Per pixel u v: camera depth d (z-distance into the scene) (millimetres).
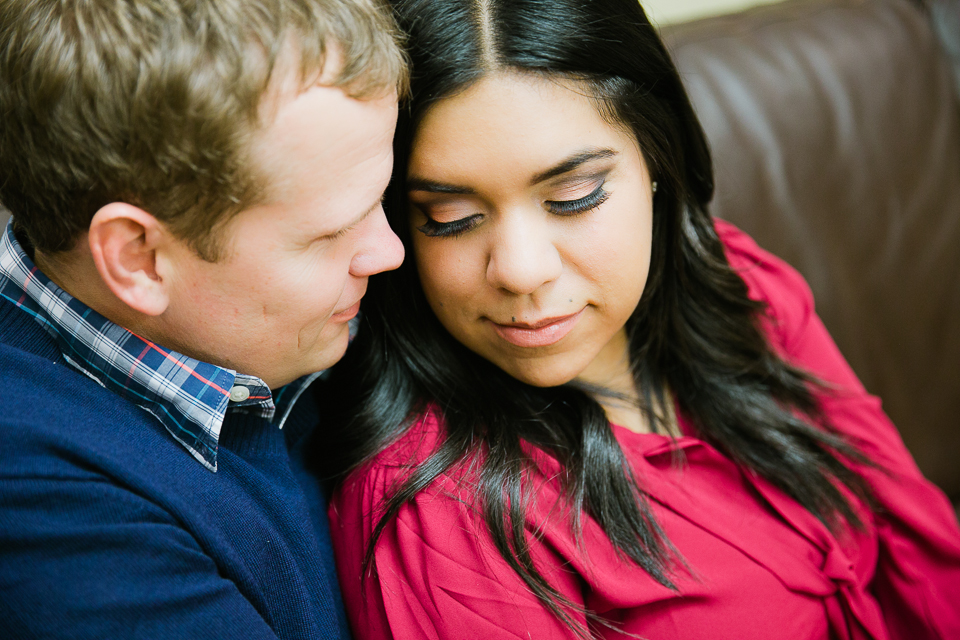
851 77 1032
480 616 582
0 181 491
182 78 427
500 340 611
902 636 805
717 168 959
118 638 461
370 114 475
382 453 650
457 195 542
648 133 600
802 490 747
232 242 474
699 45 998
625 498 651
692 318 797
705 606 635
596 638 625
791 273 904
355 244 521
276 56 435
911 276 1073
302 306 515
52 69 437
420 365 677
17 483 458
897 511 808
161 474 513
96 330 532
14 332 537
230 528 539
